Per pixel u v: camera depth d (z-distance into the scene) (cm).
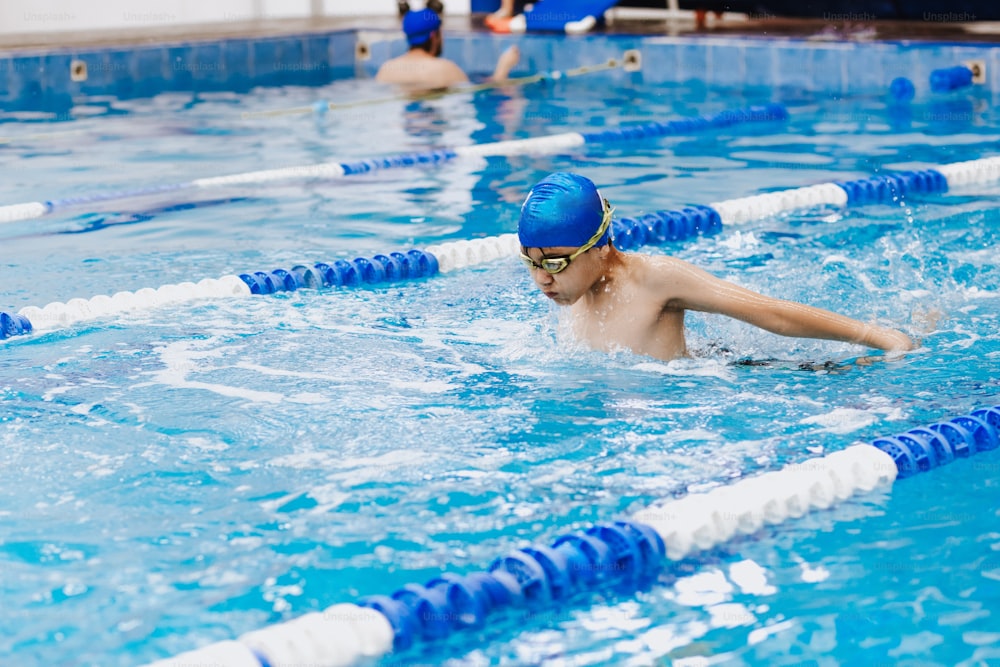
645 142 719
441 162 667
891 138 700
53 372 340
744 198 550
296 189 599
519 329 371
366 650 201
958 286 416
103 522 246
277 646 197
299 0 1347
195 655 192
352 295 421
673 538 234
